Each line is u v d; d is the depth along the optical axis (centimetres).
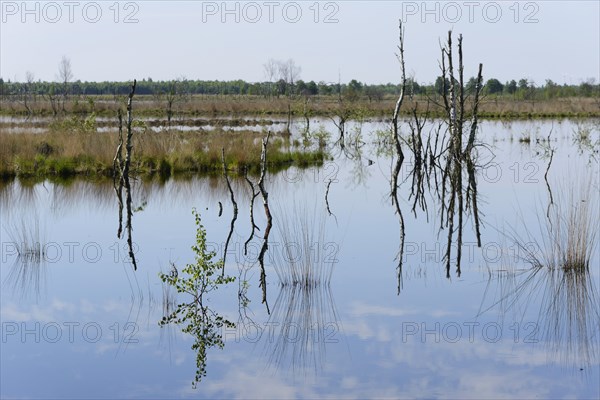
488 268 1345
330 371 904
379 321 1077
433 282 1266
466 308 1130
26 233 1644
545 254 1409
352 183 2509
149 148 2766
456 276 1300
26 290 1230
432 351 962
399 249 1509
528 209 1903
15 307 1146
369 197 2198
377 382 873
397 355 951
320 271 1323
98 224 1756
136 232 1661
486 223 1759
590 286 1228
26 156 2658
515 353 956
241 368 919
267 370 911
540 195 2128
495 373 895
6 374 901
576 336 1009
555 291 1202
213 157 2791
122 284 1263
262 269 1306
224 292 1212
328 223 1767
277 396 835
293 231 1611
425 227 1744
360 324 1066
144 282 1274
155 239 1584
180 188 2330
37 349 978
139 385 868
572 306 1129
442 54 2042
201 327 1058
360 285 1252
